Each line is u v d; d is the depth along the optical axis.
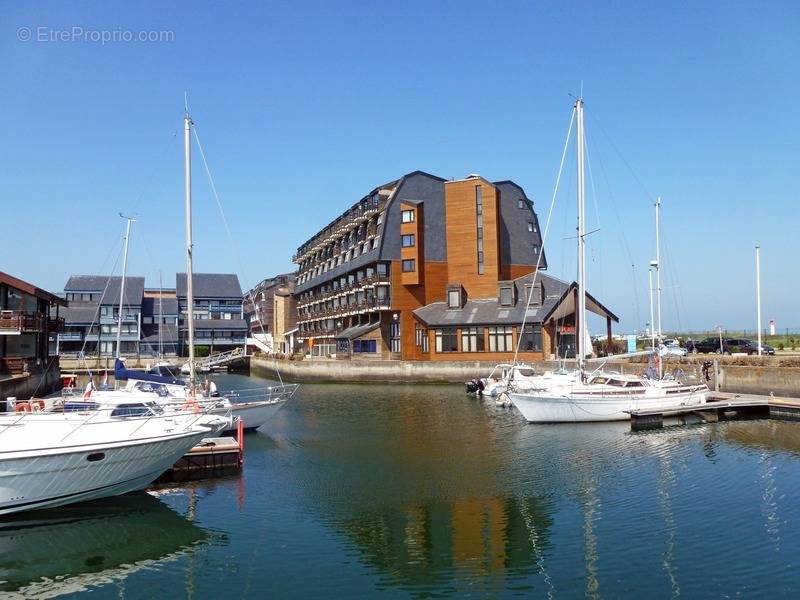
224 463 20.31
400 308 62.69
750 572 12.22
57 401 21.30
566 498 17.22
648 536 14.20
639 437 26.02
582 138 35.66
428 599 11.34
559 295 53.78
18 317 38.53
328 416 34.00
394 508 16.52
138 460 16.67
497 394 40.12
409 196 64.81
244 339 103.00
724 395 34.47
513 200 66.25
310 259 97.81
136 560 13.42
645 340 60.78
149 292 105.88
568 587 11.71
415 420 31.98
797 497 16.92
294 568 12.84
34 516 15.64
